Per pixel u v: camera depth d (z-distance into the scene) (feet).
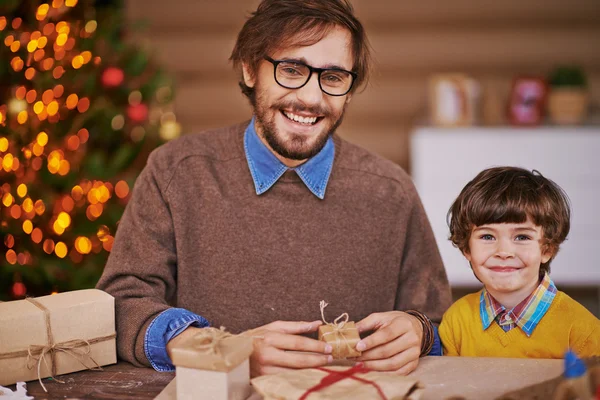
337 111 4.55
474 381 3.85
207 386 3.48
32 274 7.56
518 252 4.34
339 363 4.11
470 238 4.50
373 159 5.16
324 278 4.86
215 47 13.05
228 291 4.83
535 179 4.42
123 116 8.43
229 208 4.86
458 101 11.73
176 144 5.11
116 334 4.36
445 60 12.87
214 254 4.85
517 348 4.50
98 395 3.85
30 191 7.55
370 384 3.38
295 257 4.84
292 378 3.46
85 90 7.99
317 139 4.56
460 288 12.69
